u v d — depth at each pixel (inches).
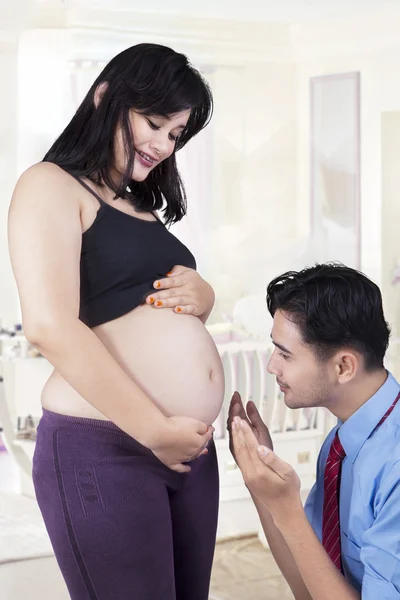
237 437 45.7
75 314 44.8
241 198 169.3
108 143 49.1
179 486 50.9
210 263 167.2
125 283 49.4
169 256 52.2
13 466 143.3
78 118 49.9
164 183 57.4
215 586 96.0
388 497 44.1
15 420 141.3
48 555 107.0
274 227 171.8
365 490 46.0
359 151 165.0
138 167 50.9
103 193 50.1
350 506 47.4
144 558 47.4
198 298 52.7
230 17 159.8
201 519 52.4
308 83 169.8
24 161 152.9
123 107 48.3
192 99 49.3
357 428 47.3
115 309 49.1
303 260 170.7
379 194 163.5
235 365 124.9
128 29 154.3
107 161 49.3
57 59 151.6
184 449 46.9
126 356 48.7
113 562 46.9
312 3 152.3
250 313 154.0
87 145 49.0
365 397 47.5
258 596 93.0
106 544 46.6
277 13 158.6
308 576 46.0
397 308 160.4
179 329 50.8
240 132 169.0
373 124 163.0
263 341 133.0
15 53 150.9
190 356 50.6
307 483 129.6
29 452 131.6
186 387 49.9
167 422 45.9
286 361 48.1
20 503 127.4
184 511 51.8
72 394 48.0
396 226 164.2
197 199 166.2
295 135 172.7
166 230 53.8
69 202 46.4
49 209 45.2
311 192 171.5
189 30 159.8
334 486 49.6
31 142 152.6
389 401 46.9
